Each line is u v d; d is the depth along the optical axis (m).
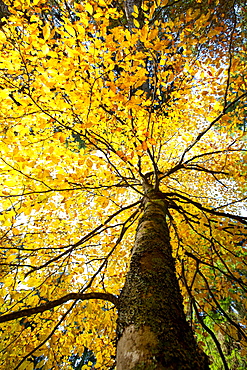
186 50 2.13
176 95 2.59
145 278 1.22
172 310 1.04
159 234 1.66
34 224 2.65
